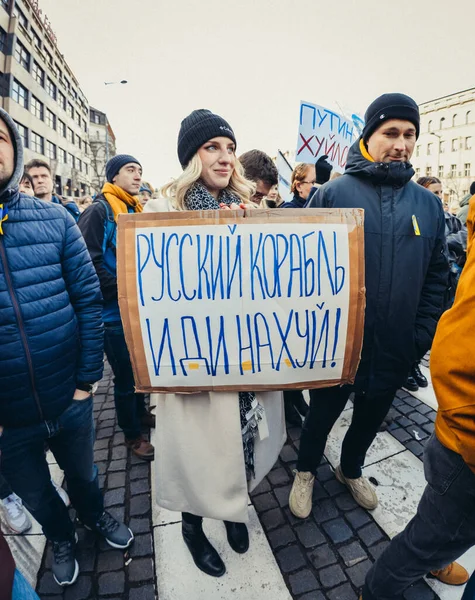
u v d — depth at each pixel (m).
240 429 1.25
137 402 2.47
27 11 26.00
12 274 1.13
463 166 40.09
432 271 1.56
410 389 2.89
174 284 1.11
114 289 2.00
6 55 23.55
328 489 1.95
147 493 1.95
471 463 0.87
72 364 1.33
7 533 1.71
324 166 2.47
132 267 1.10
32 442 1.29
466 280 0.86
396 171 1.39
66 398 1.31
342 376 1.22
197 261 1.10
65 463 1.44
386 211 1.43
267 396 1.36
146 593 1.46
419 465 2.12
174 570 1.54
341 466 1.89
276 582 1.49
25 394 1.20
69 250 1.29
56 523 1.45
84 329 1.36
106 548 1.64
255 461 1.38
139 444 2.23
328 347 1.18
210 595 1.45
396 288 1.44
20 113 25.33
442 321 0.90
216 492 1.30
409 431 2.41
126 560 1.59
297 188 2.62
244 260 1.11
